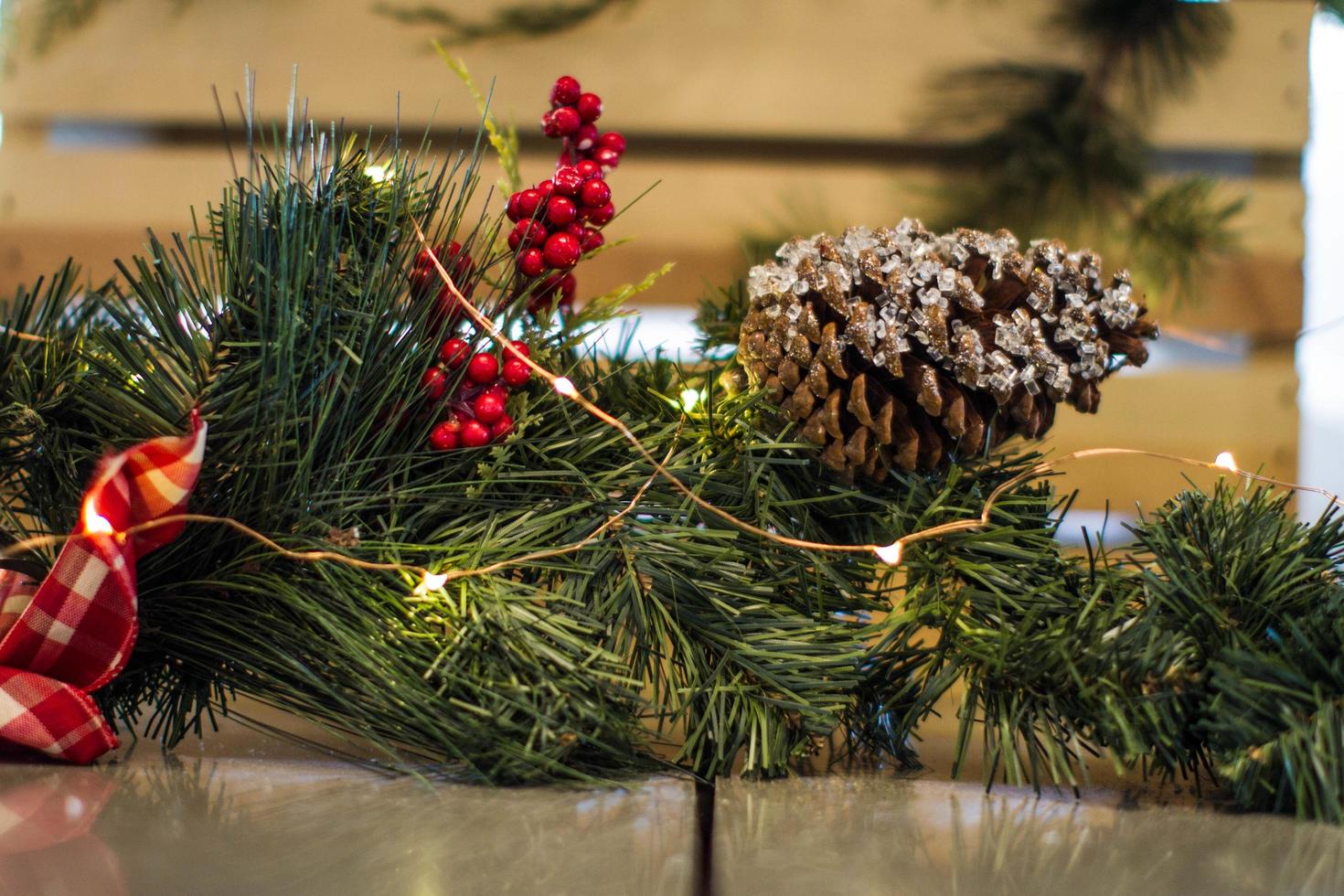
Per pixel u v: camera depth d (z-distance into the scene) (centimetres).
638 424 47
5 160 73
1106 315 46
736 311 51
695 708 44
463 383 46
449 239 46
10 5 73
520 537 45
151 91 73
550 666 42
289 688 43
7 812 40
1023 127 67
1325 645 41
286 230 43
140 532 42
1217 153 74
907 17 73
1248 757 41
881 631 45
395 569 43
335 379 44
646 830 40
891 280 44
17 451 45
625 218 73
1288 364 73
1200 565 44
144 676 45
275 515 44
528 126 72
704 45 73
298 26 73
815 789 43
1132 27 67
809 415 45
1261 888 37
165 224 73
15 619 44
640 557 45
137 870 37
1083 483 72
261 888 37
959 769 44
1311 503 79
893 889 37
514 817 40
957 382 45
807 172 74
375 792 42
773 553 46
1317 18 75
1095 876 38
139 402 44
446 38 73
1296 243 73
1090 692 42
